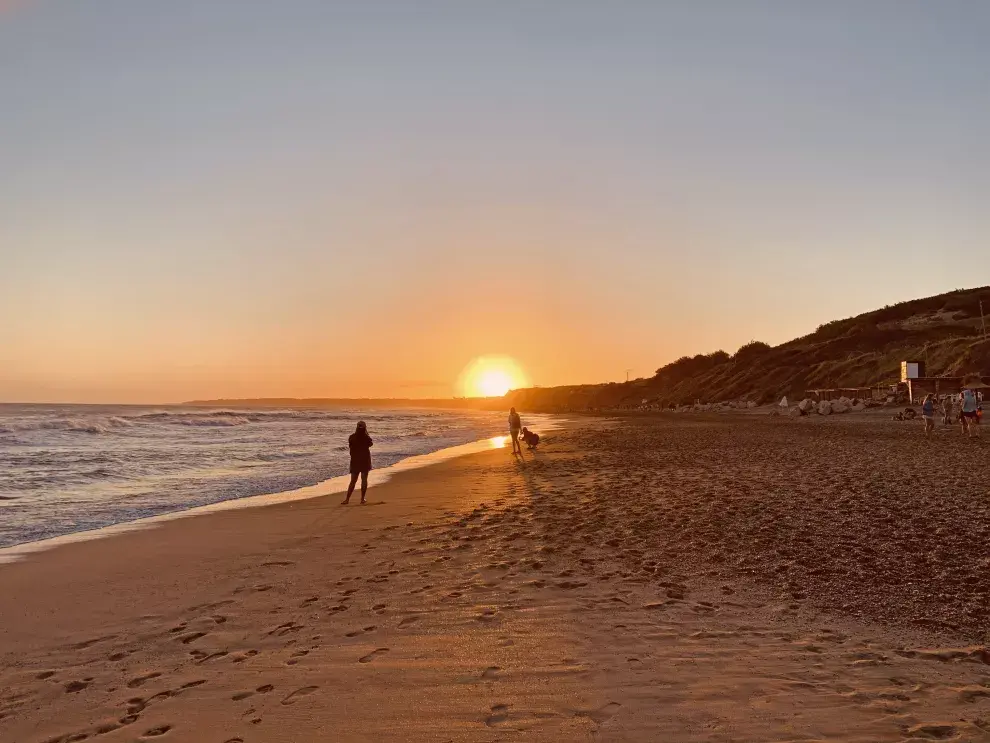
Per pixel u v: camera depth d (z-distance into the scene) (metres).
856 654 4.73
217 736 3.76
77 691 4.53
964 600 5.83
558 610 5.93
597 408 145.00
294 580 7.41
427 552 8.60
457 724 3.80
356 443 13.80
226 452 28.39
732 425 42.75
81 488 17.11
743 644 4.98
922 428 29.39
